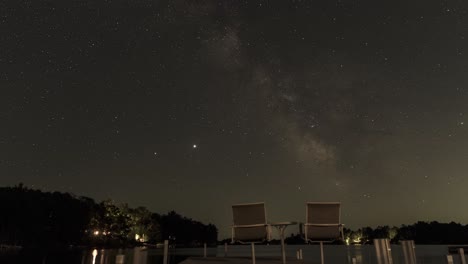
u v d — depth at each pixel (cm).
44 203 6325
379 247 536
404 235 8138
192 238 13275
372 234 8869
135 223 9325
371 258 3712
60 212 6512
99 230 8131
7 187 6303
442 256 3819
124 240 8762
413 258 581
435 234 7919
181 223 12825
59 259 2995
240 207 538
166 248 885
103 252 4894
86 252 4872
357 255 4534
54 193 7212
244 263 816
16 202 5341
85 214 7062
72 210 6719
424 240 7975
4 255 3394
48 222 6359
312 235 544
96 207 8244
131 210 9431
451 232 7831
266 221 531
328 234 543
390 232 8262
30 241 5625
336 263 2673
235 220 542
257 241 538
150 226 9919
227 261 896
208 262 863
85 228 7081
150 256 4422
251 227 537
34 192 6694
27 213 5469
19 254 3678
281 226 564
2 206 5141
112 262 2736
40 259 2922
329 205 543
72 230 6650
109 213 8500
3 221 5153
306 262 822
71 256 3588
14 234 5262
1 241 5062
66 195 7281
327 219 545
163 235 12006
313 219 545
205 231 13812
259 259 970
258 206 532
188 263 838
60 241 6512
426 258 3431
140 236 9538
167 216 12694
